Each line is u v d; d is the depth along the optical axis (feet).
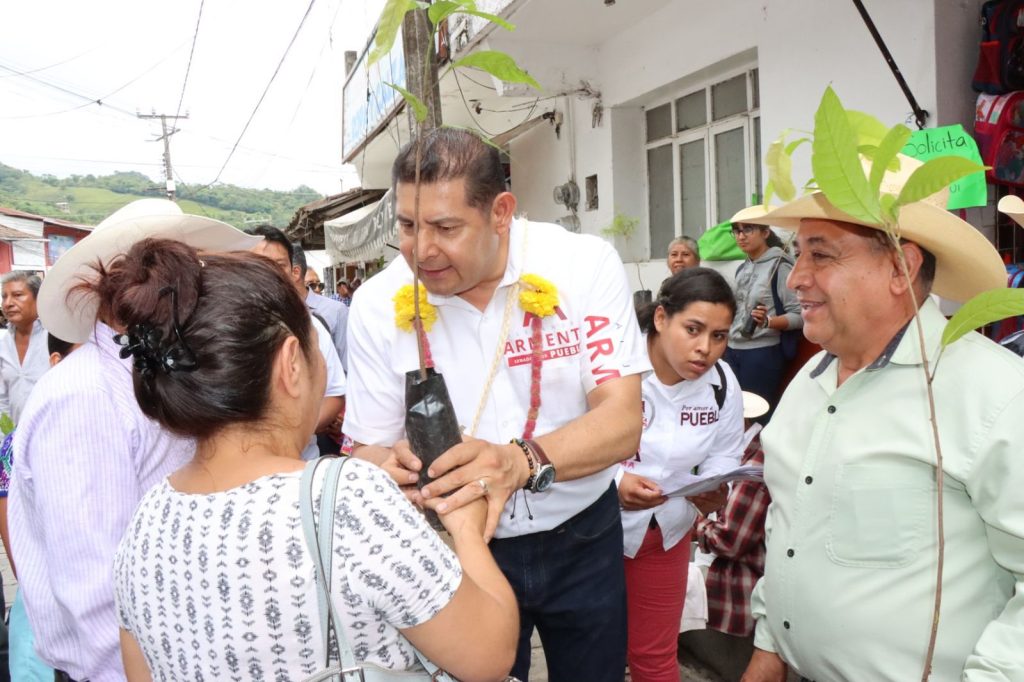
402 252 5.80
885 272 5.36
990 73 13.42
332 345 11.57
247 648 3.63
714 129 21.09
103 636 5.34
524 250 6.52
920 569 5.27
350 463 3.85
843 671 5.59
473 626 3.88
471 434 6.61
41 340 17.07
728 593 10.30
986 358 5.09
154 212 6.84
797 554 5.86
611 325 6.54
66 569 5.32
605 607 7.07
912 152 11.78
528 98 28.07
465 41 22.76
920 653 5.26
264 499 3.69
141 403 3.92
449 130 5.76
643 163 24.48
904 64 14.38
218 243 7.50
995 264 5.35
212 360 3.71
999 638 4.72
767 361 16.38
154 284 3.77
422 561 3.71
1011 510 4.77
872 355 5.61
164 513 3.90
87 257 6.23
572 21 22.15
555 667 7.38
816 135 3.70
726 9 18.90
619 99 23.82
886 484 5.34
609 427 6.11
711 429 8.77
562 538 6.84
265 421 3.92
